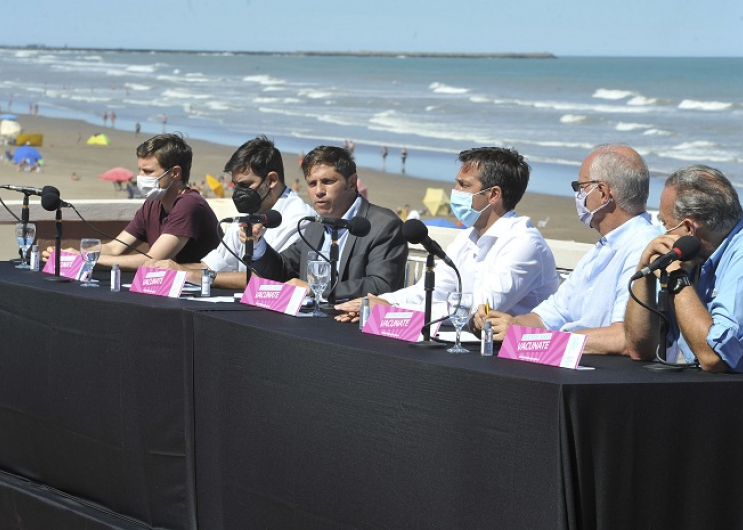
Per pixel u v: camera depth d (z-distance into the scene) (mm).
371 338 3635
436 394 3152
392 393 3283
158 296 4574
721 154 41281
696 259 3533
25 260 5664
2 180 38625
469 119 60375
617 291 4070
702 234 3449
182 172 5902
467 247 4762
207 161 41344
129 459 4340
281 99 78688
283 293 4250
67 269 5199
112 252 6203
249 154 5555
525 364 3211
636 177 4055
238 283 5223
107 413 4418
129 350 4297
